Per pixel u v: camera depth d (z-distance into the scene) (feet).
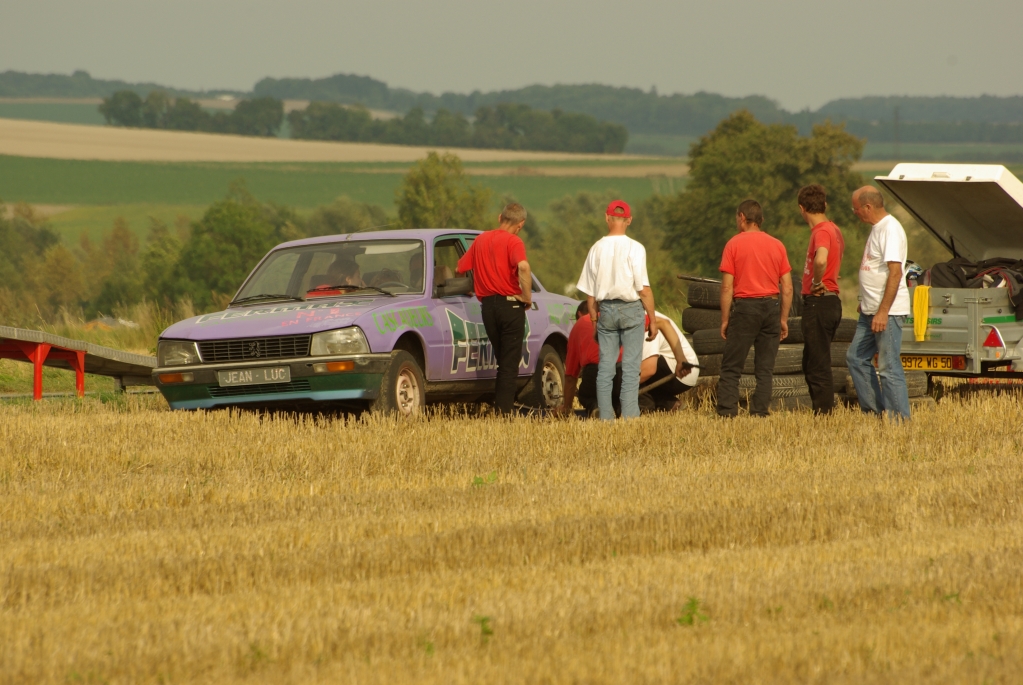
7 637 53.88
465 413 142.00
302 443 112.37
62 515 85.61
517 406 150.30
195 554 69.56
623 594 58.85
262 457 107.76
